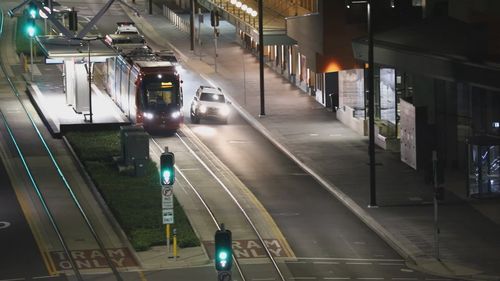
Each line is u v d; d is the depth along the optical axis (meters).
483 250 134.50
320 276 125.19
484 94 170.75
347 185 169.38
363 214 153.12
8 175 179.12
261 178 177.00
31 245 140.25
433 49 174.75
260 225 149.38
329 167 182.12
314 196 165.38
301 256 134.75
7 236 144.50
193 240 138.25
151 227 144.50
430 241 139.00
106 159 184.00
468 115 175.88
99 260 133.50
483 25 178.38
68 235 144.88
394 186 168.00
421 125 176.50
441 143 180.75
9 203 161.50
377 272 126.69
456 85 177.25
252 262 131.88
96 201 162.88
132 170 175.00
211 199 163.50
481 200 159.25
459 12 187.12
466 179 163.25
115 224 149.50
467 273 125.19
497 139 159.25
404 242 138.88
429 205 156.88
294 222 151.00
